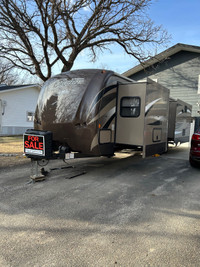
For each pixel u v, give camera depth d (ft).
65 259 7.17
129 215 10.34
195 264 7.00
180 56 47.37
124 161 23.66
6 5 25.20
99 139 16.42
